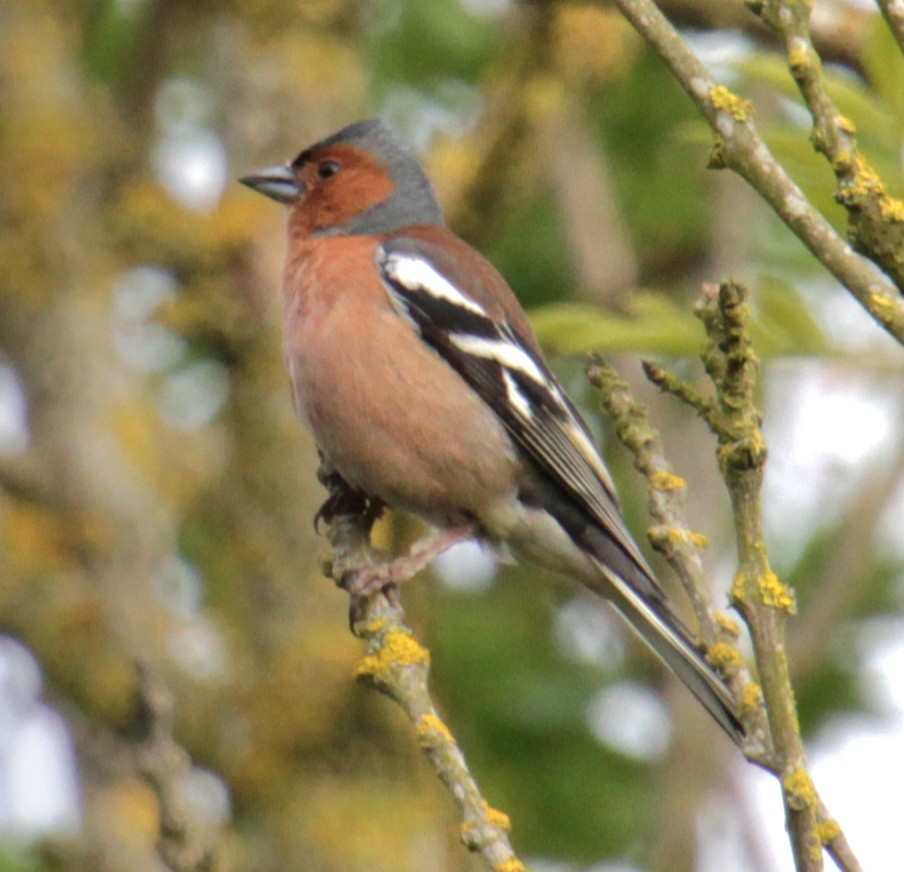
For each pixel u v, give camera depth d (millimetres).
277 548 11117
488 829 5484
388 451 9625
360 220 10633
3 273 11867
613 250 12789
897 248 5430
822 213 7023
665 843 10680
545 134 11453
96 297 11953
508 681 13102
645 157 14289
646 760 12859
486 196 11641
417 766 10844
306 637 10828
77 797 10906
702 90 5609
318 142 10914
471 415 9625
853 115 6926
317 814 10469
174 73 13953
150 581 11422
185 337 12648
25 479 11469
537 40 11281
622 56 11594
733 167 5586
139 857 10422
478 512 9734
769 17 5535
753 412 5500
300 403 9852
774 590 5383
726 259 12461
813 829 5160
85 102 12484
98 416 11750
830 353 7609
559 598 13625
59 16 12953
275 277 11469
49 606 11055
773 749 5352
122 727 10898
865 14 10375
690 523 11812
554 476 9680
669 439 12289
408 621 10992
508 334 9875
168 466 12062
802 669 11219
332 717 10664
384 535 11055
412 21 13891
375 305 9672
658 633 9180
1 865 10758
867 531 11562
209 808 10820
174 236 11531
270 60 11930
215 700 10773
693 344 7934
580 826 12688
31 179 11922
